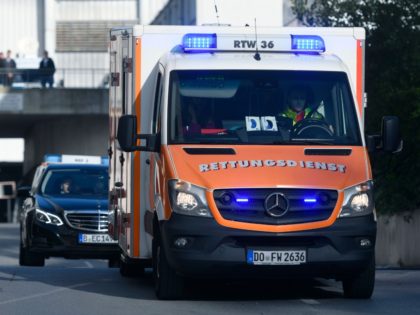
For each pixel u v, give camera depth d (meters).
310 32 24.36
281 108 22.78
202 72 22.88
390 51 44.34
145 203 24.11
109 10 128.75
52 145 99.56
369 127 42.66
